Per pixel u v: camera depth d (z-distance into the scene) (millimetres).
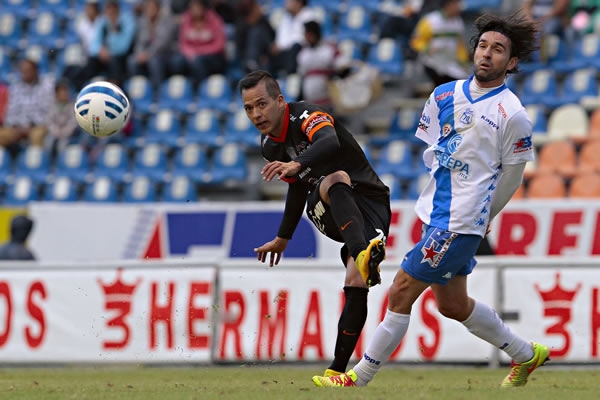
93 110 21391
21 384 24453
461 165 18438
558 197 45219
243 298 33906
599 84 51938
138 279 34375
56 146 54062
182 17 58906
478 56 18422
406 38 55469
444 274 18609
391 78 54688
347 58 50938
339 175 19625
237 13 55406
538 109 49688
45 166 53719
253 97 19891
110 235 43250
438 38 48000
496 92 18484
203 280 34031
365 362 19469
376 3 59250
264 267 33844
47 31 63469
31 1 65125
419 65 54594
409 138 51062
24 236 38531
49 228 43906
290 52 53281
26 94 55312
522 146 18375
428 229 18797
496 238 39281
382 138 50969
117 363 34250
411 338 32562
